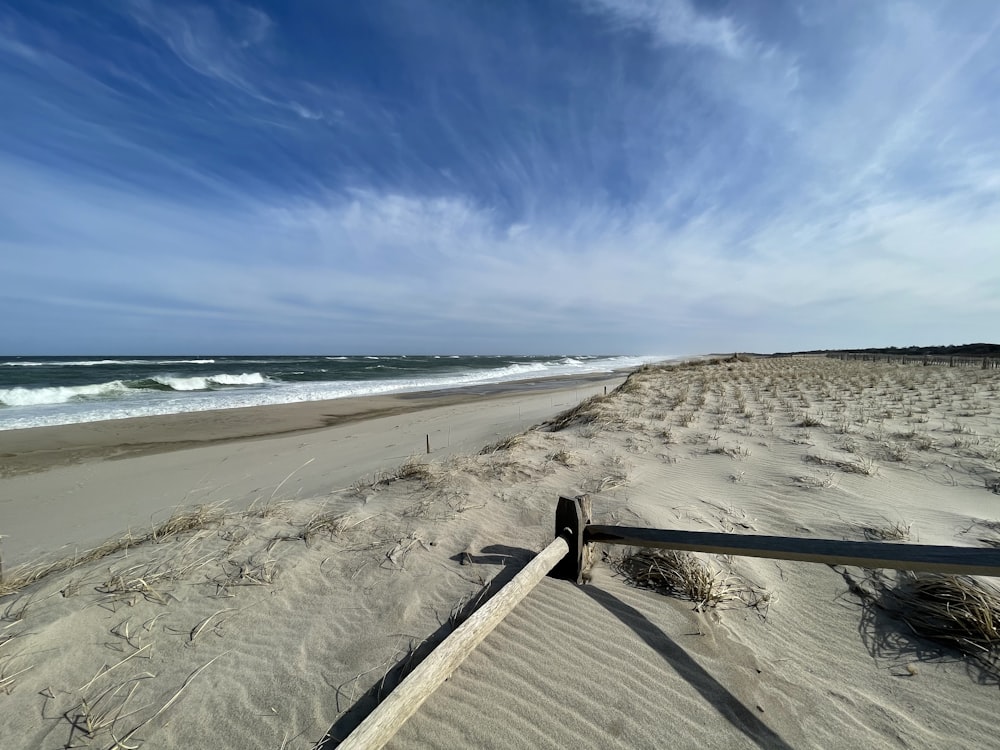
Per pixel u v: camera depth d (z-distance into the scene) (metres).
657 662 2.54
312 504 4.84
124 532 6.01
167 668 2.42
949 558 2.11
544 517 4.34
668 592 3.14
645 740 2.08
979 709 2.22
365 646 2.59
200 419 15.48
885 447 6.77
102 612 2.81
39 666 2.37
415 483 5.38
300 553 3.59
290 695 2.26
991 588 2.83
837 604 3.02
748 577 3.30
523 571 2.92
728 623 2.85
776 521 4.34
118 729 2.06
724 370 24.17
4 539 6.12
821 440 7.40
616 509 4.50
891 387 14.64
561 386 28.34
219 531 4.03
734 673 2.46
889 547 2.28
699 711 2.23
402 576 3.30
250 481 8.39
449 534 3.97
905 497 4.89
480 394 23.66
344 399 21.48
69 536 6.09
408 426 13.86
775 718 2.19
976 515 4.34
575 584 3.28
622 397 12.62
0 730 2.03
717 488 5.32
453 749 2.03
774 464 6.18
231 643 2.61
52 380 28.02
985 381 16.00
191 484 8.44
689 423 8.90
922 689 2.36
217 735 2.05
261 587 3.14
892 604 2.96
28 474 9.37
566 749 2.03
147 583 3.10
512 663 2.54
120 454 10.98
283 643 2.62
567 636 2.74
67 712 2.13
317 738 2.02
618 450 6.96
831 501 4.79
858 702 2.28
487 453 7.04
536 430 10.04
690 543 2.90
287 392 24.22
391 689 2.26
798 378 18.16
